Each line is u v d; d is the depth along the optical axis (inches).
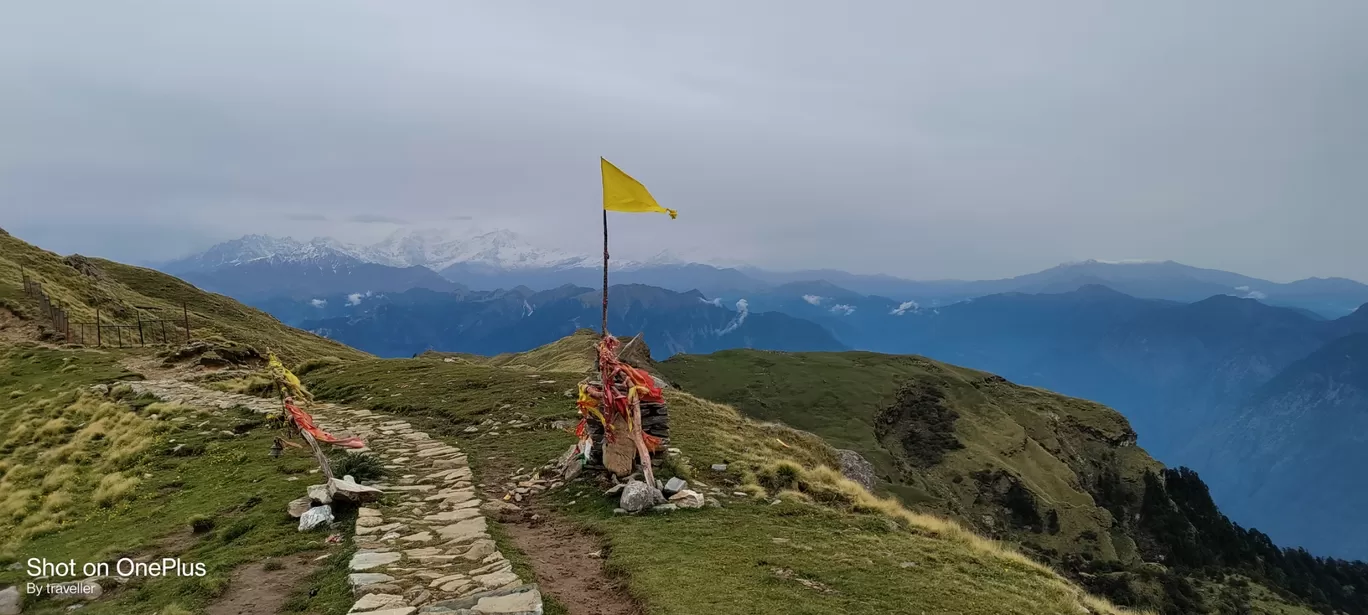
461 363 1843.0
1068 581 568.4
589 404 719.7
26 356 1824.6
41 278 2800.2
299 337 4399.6
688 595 409.4
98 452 987.3
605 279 706.8
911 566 508.4
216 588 441.4
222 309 4488.2
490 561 459.8
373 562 458.6
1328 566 5551.2
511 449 883.4
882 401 6299.2
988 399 6786.4
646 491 614.9
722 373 7199.8
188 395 1302.9
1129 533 4980.3
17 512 769.6
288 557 499.8
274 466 792.9
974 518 4628.4
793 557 495.2
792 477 765.3
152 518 655.1
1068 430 6461.6
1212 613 3201.3
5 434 1192.2
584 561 496.7
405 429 1049.5
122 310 2942.9
